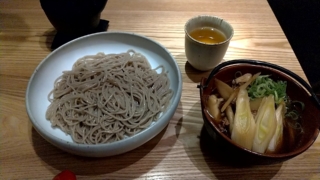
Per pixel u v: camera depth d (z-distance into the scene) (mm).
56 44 408
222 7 490
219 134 250
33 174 281
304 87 308
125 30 441
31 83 312
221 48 344
